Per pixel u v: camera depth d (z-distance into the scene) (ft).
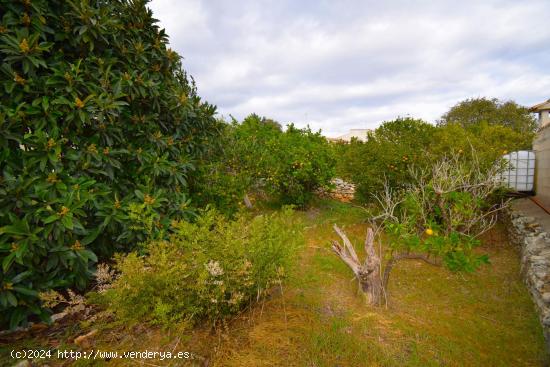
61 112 9.45
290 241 9.73
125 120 12.05
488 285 12.71
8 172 8.39
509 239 18.62
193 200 16.40
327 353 7.85
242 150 21.88
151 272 7.89
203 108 15.16
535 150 25.90
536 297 10.80
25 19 9.05
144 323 8.52
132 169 12.17
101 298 8.46
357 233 18.85
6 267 7.48
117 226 10.78
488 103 72.90
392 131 28.48
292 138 25.45
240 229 9.62
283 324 8.80
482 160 18.63
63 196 8.86
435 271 13.92
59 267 8.82
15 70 9.29
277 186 23.17
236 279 8.17
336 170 25.44
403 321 9.61
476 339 9.08
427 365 7.70
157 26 13.47
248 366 7.31
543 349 8.71
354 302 10.69
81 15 10.07
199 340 8.19
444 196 13.10
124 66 11.89
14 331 8.74
